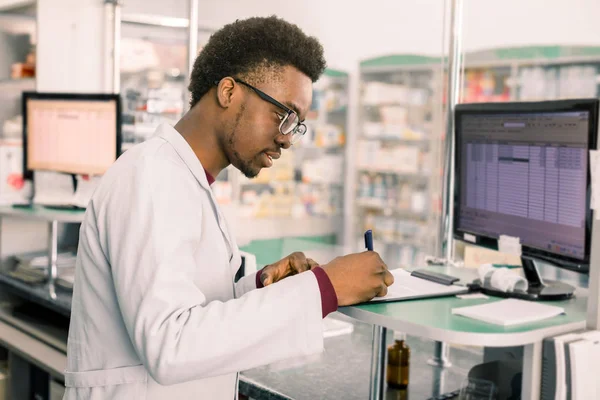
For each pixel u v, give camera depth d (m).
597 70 5.48
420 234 7.07
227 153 1.27
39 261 3.27
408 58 6.88
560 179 1.62
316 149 7.84
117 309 1.20
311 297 1.17
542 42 6.35
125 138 3.44
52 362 2.66
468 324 1.34
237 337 1.08
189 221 1.15
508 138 1.79
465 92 6.39
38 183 3.47
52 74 3.65
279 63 1.22
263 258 3.09
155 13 5.61
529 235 1.73
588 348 1.32
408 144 7.36
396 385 1.83
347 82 7.63
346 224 7.69
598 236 1.40
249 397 1.85
